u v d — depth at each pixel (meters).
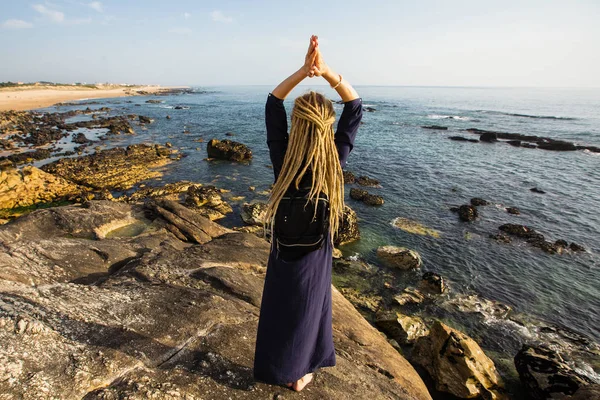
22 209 17.09
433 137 39.84
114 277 5.08
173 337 3.24
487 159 29.14
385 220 16.44
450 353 7.29
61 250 5.91
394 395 3.27
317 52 1.94
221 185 21.42
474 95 191.62
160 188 19.80
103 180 21.81
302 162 2.03
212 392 2.63
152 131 42.41
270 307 2.39
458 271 12.27
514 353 8.66
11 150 30.77
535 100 135.38
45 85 130.75
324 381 3.03
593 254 13.53
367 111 74.50
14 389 2.31
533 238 14.54
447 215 17.23
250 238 7.34
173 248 6.46
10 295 3.39
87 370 2.62
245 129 43.81
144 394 2.47
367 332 4.84
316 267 2.27
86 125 46.34
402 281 11.62
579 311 10.28
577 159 29.34
